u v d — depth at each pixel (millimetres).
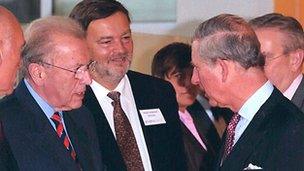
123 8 2996
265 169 2225
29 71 2445
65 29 2455
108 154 2846
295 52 2854
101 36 2922
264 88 2344
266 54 2828
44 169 2348
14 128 2357
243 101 2352
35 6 4672
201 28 2389
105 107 2947
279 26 2838
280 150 2215
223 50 2322
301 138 2215
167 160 3016
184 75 3445
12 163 2270
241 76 2338
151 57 4566
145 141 2992
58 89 2434
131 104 3029
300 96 2898
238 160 2295
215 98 2402
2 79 2205
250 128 2307
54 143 2404
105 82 2947
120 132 2924
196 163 3328
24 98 2434
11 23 2201
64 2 4676
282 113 2287
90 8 2938
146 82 3113
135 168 2908
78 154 2506
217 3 4680
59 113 2527
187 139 3373
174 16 4680
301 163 2191
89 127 2639
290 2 4426
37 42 2422
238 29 2338
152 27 4652
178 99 3463
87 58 2463
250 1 4605
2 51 2178
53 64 2418
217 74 2354
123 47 2949
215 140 3518
